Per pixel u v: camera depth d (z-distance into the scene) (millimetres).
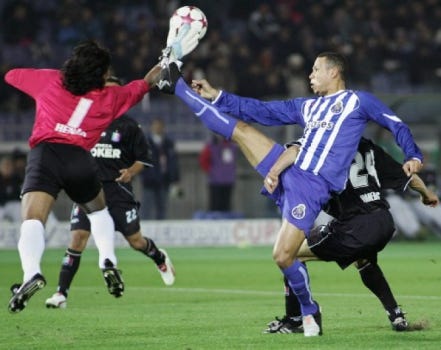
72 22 68062
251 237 54438
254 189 59781
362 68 68125
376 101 18938
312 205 18531
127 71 61719
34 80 18641
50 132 18203
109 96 18609
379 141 55375
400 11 72688
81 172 18203
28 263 17438
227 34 73750
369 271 19734
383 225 19031
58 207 59062
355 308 24516
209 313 23766
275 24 68500
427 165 58250
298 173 18672
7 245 52375
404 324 19656
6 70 65062
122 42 63750
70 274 25312
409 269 37625
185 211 64250
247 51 65062
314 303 18875
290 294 19484
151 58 62594
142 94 19219
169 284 29469
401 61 70375
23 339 18922
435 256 45094
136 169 26844
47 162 18062
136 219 27391
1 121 65375
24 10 66438
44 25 69562
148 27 68125
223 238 54219
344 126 18797
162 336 19266
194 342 18219
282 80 63312
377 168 19359
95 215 20109
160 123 52719
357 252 19156
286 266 18484
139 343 18172
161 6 69500
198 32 19781
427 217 55656
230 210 57031
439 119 58938
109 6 70312
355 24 70750
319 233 19312
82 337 19188
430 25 72438
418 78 69750
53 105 18312
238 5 73312
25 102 65375
